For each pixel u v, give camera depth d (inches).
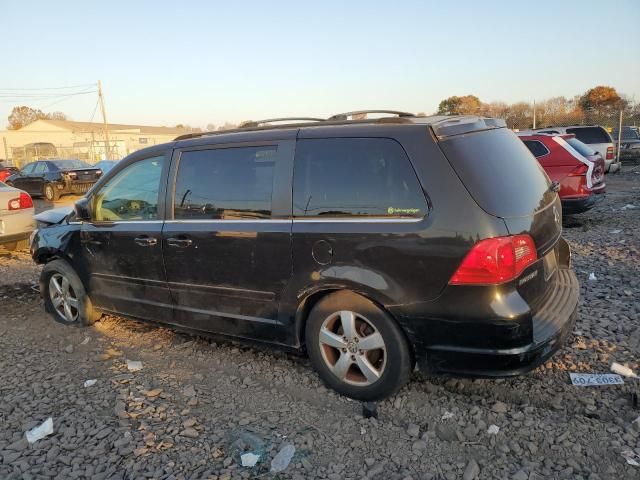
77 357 176.2
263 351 173.8
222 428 129.3
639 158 930.1
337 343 136.6
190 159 161.8
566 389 138.9
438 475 109.7
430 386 143.3
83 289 199.0
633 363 151.3
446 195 119.0
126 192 178.2
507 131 150.7
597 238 323.0
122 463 116.5
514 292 117.3
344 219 130.7
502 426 124.6
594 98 2122.3
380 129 130.0
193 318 164.1
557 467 109.7
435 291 119.6
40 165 797.9
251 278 146.7
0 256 352.5
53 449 122.5
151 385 153.3
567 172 357.7
